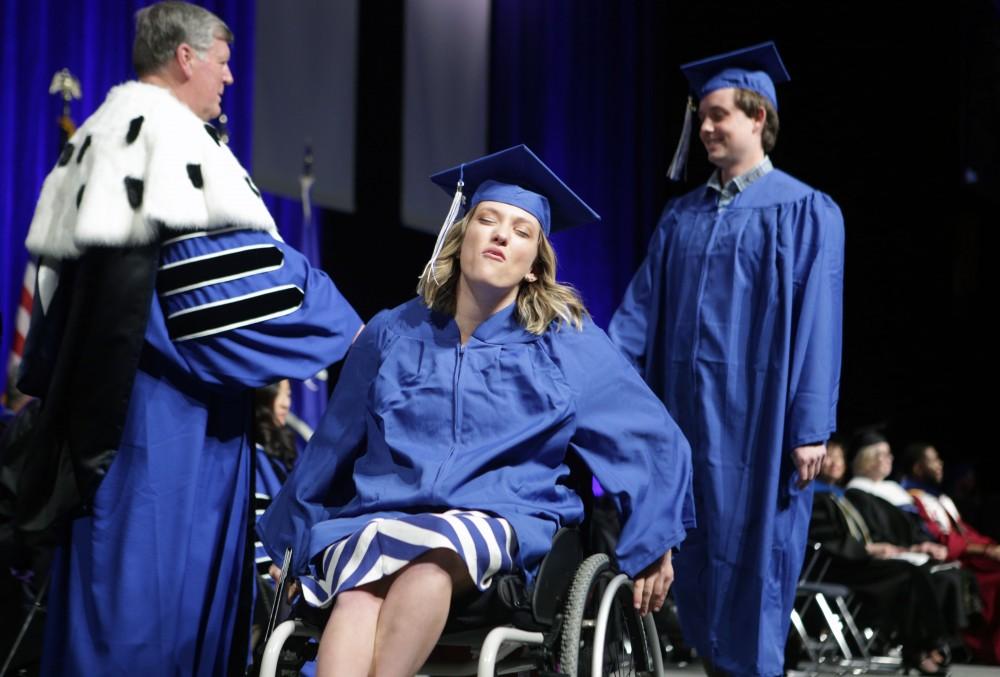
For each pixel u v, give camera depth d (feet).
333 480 8.85
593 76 33.83
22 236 20.21
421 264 29.94
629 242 34.40
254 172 24.64
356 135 27.58
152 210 9.49
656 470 8.69
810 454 11.32
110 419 9.43
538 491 8.24
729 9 36.94
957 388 40.29
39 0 20.68
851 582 23.16
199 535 9.81
